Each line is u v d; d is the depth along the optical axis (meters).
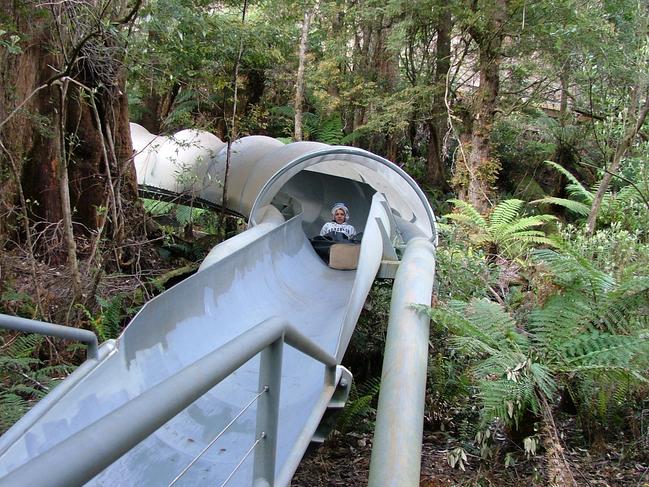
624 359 4.14
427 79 16.25
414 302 5.63
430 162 18.75
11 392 4.84
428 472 4.62
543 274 5.91
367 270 6.21
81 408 3.26
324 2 17.70
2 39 6.71
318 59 18.92
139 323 4.03
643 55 10.49
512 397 4.08
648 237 10.27
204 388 1.55
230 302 5.70
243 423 4.21
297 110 16.94
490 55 12.66
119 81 8.86
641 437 4.60
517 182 18.16
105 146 8.52
